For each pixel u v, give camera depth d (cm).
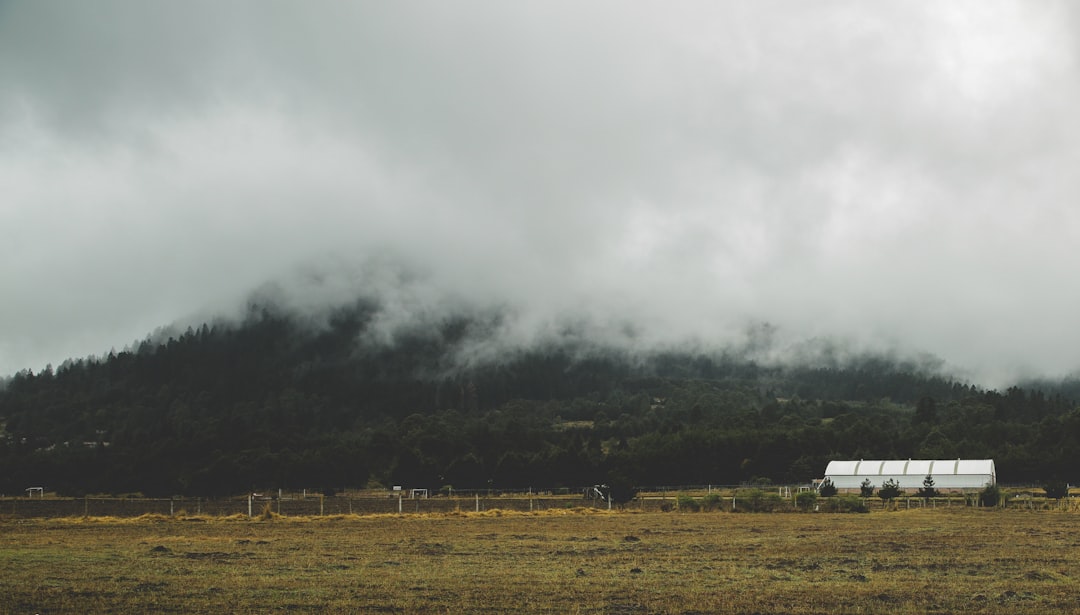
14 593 3141
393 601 3000
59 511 10006
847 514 8375
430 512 8850
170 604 2941
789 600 2998
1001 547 4734
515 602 2978
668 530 6150
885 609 2845
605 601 2997
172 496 17062
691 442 19712
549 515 8200
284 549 4722
